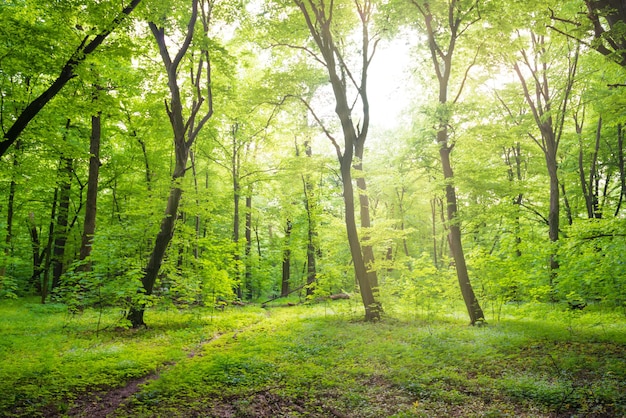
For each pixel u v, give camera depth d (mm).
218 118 23281
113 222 22172
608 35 8570
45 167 16547
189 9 15383
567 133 21703
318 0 15867
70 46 9930
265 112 24953
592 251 11758
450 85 21328
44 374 7945
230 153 26328
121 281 12859
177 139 14562
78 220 24016
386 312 16094
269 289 36938
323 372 8688
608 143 21812
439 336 11617
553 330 12031
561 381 7625
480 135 14602
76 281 12977
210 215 20000
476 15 13633
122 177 23828
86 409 6512
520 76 18500
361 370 8734
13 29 9055
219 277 16531
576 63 16984
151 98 16609
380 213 31734
